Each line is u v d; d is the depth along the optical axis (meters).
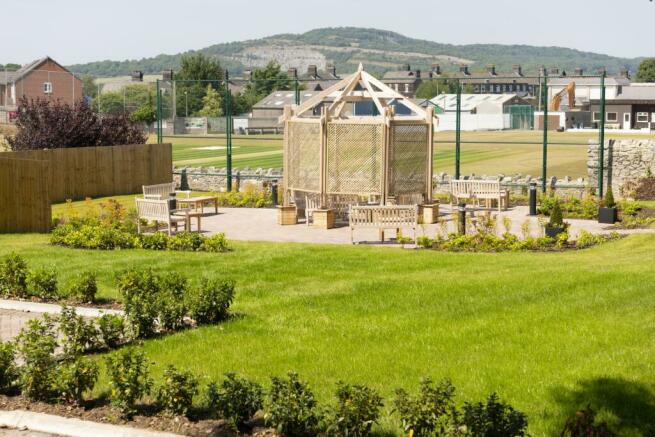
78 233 19.91
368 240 21.53
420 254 17.64
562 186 31.86
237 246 19.44
